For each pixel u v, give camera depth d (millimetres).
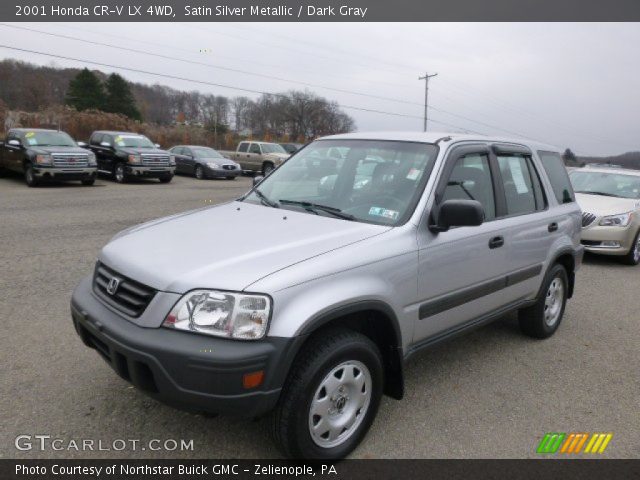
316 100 78250
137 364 2578
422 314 3395
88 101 68375
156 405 3473
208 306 2539
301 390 2666
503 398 3820
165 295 2619
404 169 3660
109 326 2727
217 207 3990
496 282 4062
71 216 11016
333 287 2779
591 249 8727
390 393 3334
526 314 4926
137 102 70438
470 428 3393
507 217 4219
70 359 4082
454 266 3578
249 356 2465
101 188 17406
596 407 3746
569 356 4672
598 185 10070
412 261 3232
